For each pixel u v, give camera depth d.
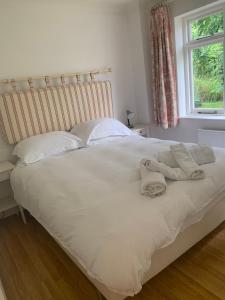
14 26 2.84
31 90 2.99
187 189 1.65
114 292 1.24
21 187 2.29
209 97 3.47
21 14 2.87
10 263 2.08
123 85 3.88
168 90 3.53
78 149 2.94
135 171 1.98
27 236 2.48
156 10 3.29
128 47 3.83
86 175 2.05
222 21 3.03
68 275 1.87
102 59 3.59
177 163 1.90
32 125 3.03
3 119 2.84
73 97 3.30
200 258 1.83
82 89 3.36
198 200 1.65
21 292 1.75
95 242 1.27
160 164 1.81
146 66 3.71
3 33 2.79
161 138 4.00
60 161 2.50
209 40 3.18
